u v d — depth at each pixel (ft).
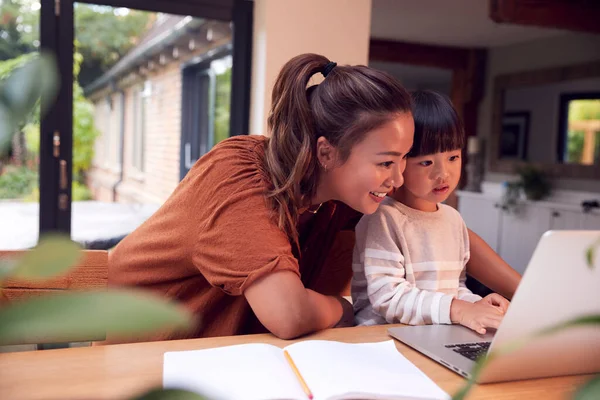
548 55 19.94
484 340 3.40
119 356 3.00
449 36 20.45
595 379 0.86
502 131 21.79
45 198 9.21
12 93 0.68
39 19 9.07
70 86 9.43
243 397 2.41
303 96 3.67
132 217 10.34
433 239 4.52
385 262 4.23
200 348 3.19
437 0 15.56
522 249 18.28
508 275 4.77
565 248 2.45
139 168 10.66
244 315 4.00
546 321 2.60
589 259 1.51
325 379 2.64
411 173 4.40
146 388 0.72
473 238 4.89
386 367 2.87
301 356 2.95
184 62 11.34
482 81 22.76
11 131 0.67
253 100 11.18
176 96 11.39
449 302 3.81
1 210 8.74
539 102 20.11
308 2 11.03
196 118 11.57
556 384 2.83
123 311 0.62
